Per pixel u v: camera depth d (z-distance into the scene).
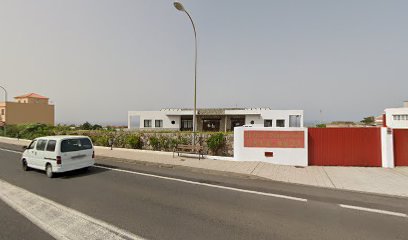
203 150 14.09
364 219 5.08
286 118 29.31
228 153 13.54
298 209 5.65
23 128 32.62
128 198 6.48
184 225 4.73
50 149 9.20
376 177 8.93
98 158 13.87
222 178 8.92
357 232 4.46
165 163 11.52
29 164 10.20
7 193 6.96
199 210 5.57
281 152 11.63
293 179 8.62
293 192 7.06
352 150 11.22
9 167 11.38
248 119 30.67
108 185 7.86
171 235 4.30
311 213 5.40
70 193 6.93
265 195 6.77
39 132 28.80
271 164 11.37
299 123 29.09
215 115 32.09
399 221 4.99
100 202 6.15
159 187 7.61
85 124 35.97
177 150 14.26
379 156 11.04
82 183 8.13
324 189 7.43
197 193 6.95
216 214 5.32
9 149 19.47
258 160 11.91
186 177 9.06
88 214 5.32
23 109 50.69
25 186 7.75
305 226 4.71
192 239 4.15
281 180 8.47
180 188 7.49
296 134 11.51
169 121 33.25
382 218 5.14
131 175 9.41
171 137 15.54
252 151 12.00
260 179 8.78
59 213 5.38
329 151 11.37
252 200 6.31
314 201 6.24
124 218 5.09
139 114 33.94
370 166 11.06
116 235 4.32
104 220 4.99
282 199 6.40
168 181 8.41
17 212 5.47
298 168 10.59
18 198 6.49
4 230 4.54
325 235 4.34
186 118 33.41
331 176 9.09
